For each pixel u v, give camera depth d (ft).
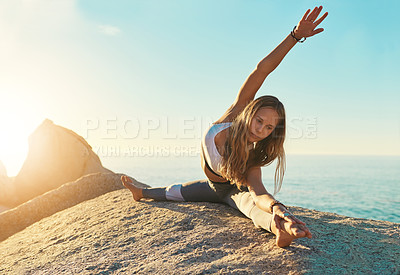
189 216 9.96
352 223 9.50
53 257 8.85
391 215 76.89
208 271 6.82
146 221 10.14
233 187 10.21
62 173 23.84
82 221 11.32
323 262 6.89
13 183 23.82
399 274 6.39
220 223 9.34
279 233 7.15
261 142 8.68
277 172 8.72
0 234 13.41
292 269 6.68
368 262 6.91
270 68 8.98
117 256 8.18
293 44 8.87
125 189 14.53
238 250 7.75
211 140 8.87
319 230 8.79
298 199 112.06
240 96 9.25
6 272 8.48
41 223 12.62
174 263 7.35
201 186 10.94
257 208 8.64
